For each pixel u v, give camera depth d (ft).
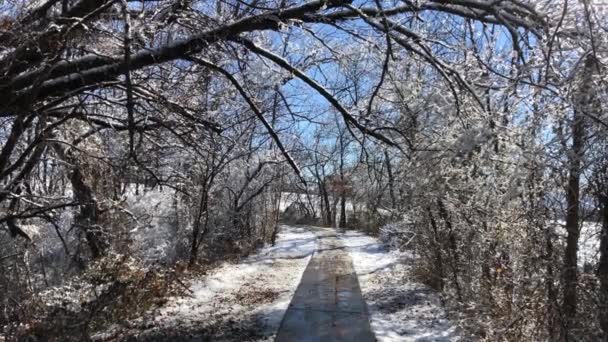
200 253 62.54
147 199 52.39
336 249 77.05
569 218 20.80
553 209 22.29
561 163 20.07
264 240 88.28
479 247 29.84
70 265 43.21
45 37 19.13
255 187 84.43
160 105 25.44
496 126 21.56
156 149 32.37
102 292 29.73
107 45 22.56
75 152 33.12
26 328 25.14
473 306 26.61
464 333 27.66
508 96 20.58
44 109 22.88
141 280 33.88
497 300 24.95
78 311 27.37
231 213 76.18
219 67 23.65
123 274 33.37
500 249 26.66
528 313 22.27
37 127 27.48
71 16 20.06
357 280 47.98
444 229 36.19
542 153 20.07
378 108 30.83
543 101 19.89
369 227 111.24
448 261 35.81
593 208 20.68
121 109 29.91
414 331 29.30
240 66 24.52
